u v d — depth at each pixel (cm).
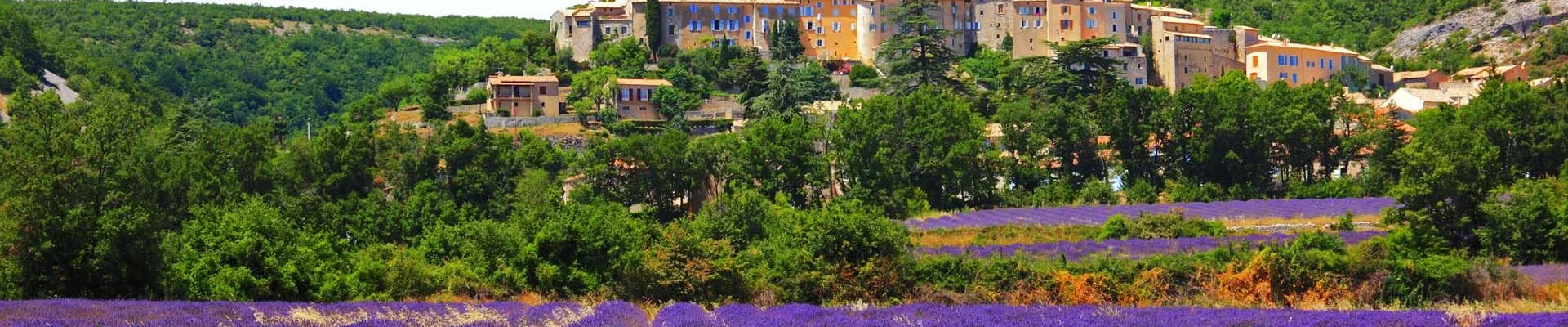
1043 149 16000
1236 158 14700
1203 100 15100
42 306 5794
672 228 8181
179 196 11138
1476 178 8675
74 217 7106
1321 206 12412
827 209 8319
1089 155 15550
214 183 11662
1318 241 8125
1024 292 7519
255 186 12762
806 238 7956
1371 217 11331
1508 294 7112
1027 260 8056
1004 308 6112
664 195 14538
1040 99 18812
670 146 14488
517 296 7794
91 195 7306
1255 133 14862
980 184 14475
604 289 7806
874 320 5791
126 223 7169
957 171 14288
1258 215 11881
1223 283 7450
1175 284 7606
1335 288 7219
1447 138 11838
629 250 7969
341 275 7538
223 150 12838
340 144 13300
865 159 14412
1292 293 7231
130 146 9181
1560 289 7175
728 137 15225
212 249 7400
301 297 7381
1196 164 15138
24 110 8794
